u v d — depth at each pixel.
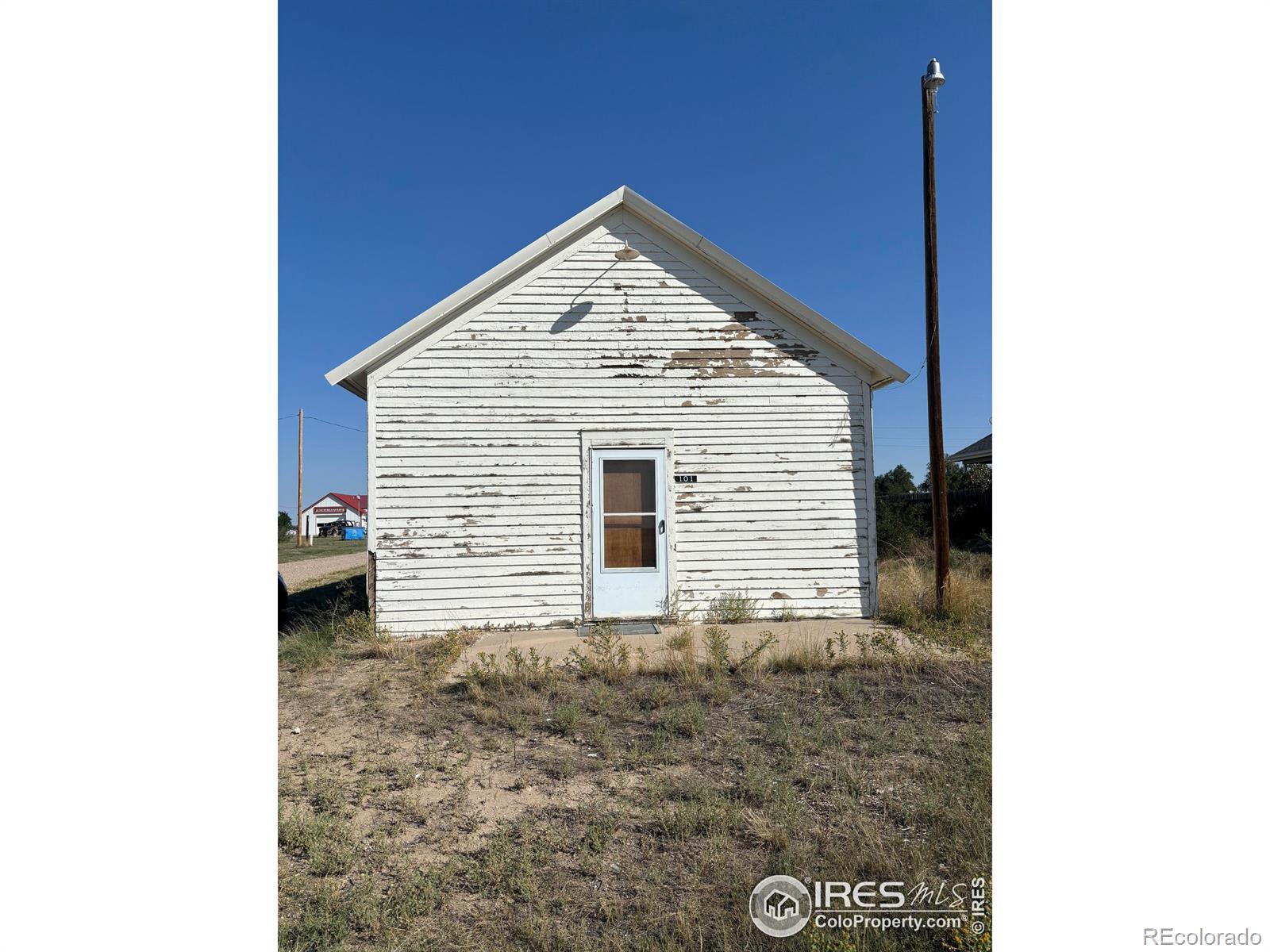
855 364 10.44
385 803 4.68
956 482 24.80
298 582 19.36
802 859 3.86
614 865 3.89
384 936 3.32
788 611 10.16
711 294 10.31
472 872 3.78
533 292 10.06
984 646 8.26
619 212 10.27
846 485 10.34
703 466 10.18
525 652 8.47
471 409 9.88
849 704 6.50
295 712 6.54
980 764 4.76
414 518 9.73
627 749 5.55
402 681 7.58
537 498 9.91
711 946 3.23
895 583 11.95
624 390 10.12
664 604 10.01
